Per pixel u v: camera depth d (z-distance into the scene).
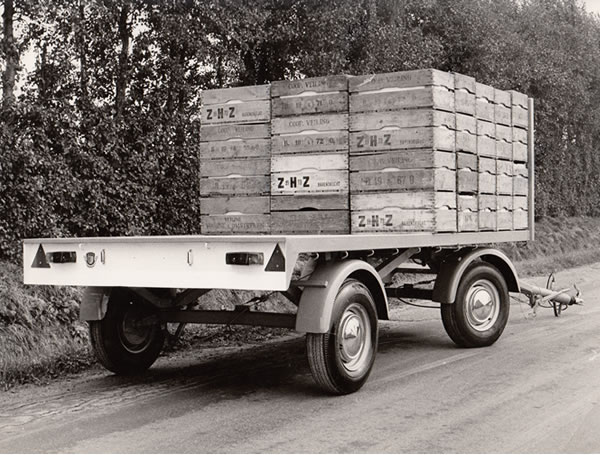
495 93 8.54
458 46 19.17
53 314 8.61
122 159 10.88
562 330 9.54
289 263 5.36
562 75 23.80
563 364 7.35
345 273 6.11
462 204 7.80
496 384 6.50
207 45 11.82
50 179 9.70
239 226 8.45
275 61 14.03
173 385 6.68
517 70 21.33
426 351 8.25
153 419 5.48
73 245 6.44
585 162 28.55
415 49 16.73
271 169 8.23
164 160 11.51
